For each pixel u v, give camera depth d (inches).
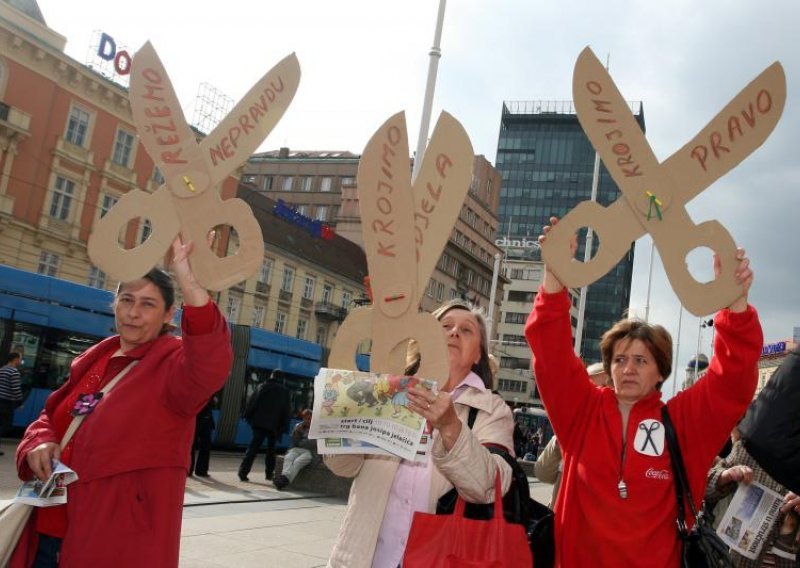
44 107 1258.6
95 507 101.8
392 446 98.7
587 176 4254.4
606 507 107.7
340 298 2043.6
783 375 107.6
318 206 3154.5
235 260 103.0
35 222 1262.3
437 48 438.9
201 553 232.7
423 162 105.3
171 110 105.3
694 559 105.3
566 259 108.1
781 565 152.6
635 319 120.0
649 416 112.0
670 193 106.0
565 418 115.3
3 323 550.6
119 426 104.3
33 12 1307.8
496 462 103.3
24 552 105.3
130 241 1188.5
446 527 99.7
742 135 106.0
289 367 852.0
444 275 2536.9
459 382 118.0
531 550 108.7
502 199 4328.3
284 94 106.3
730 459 160.7
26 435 109.4
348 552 107.8
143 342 113.7
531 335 115.0
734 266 104.4
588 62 109.0
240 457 725.9
